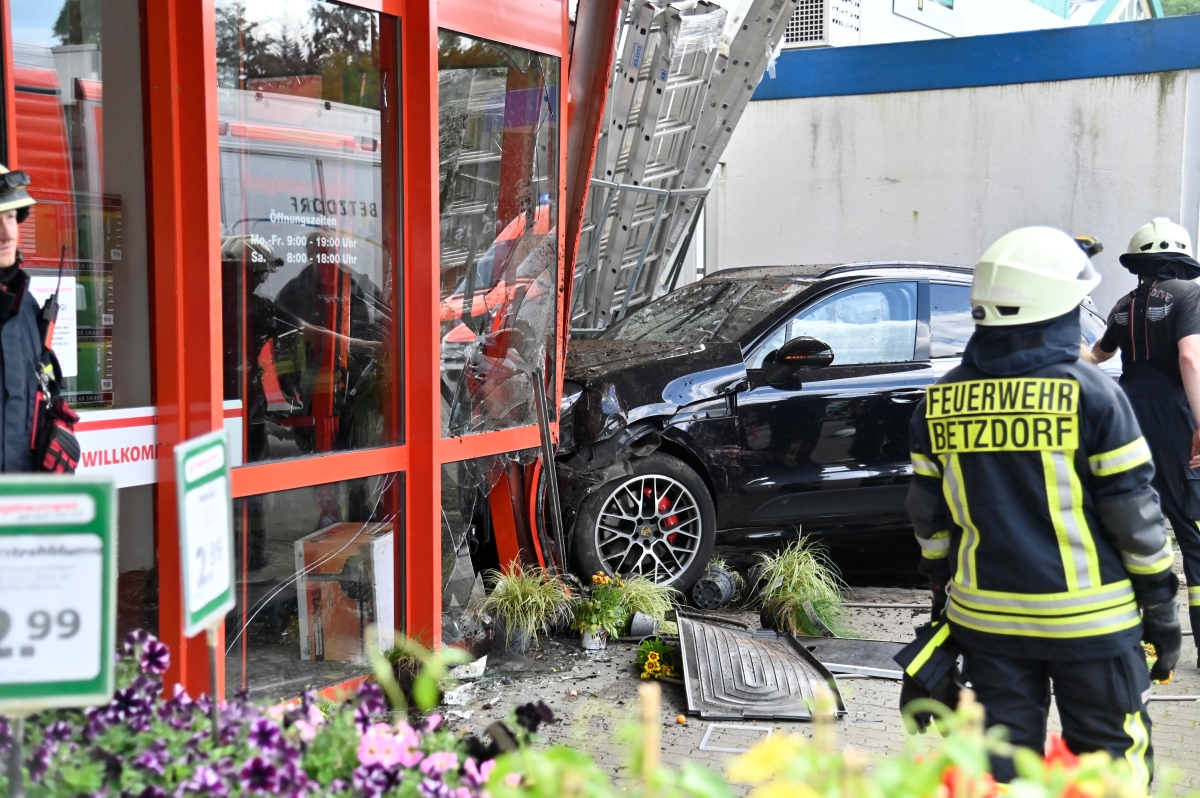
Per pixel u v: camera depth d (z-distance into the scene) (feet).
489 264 18.12
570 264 20.49
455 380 17.33
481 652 17.70
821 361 20.79
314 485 14.80
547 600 18.47
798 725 15.25
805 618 19.43
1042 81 36.70
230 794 6.67
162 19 12.50
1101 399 9.39
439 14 16.43
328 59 14.90
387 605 15.99
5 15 11.64
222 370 13.08
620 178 27.63
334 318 15.17
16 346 9.79
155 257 12.84
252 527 14.03
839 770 5.72
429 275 16.07
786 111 39.52
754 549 24.73
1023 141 37.17
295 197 14.52
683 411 20.95
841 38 44.06
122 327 12.82
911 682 10.33
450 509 17.53
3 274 9.94
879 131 38.60
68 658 5.84
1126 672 9.46
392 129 15.97
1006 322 9.59
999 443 9.59
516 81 18.34
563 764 5.96
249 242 13.89
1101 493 9.44
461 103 17.13
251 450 13.98
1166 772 6.39
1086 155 36.58
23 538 5.79
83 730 7.34
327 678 15.07
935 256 38.42
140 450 12.82
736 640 17.90
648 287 30.96
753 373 21.67
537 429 19.16
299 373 14.64
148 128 12.73
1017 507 9.57
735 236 40.73
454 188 17.16
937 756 6.34
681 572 21.06
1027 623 9.50
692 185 30.14
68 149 12.44
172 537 12.94
